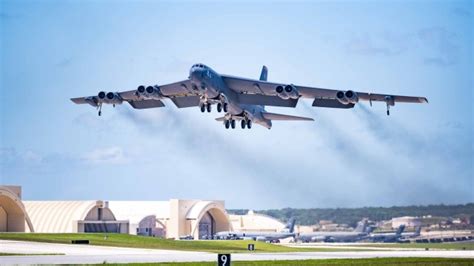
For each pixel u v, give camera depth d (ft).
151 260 634.43
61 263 584.40
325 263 627.05
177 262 606.96
